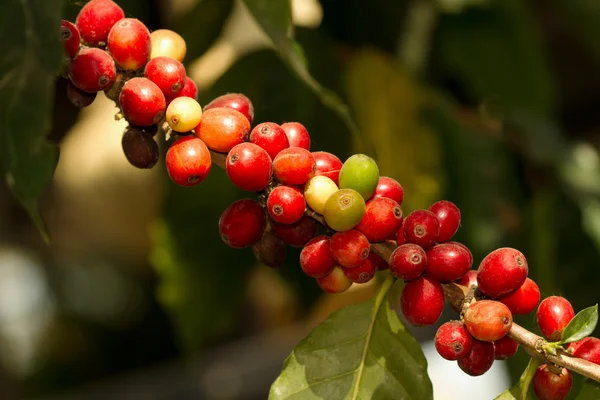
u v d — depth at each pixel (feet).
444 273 1.73
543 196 2.83
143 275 4.42
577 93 3.85
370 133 2.69
